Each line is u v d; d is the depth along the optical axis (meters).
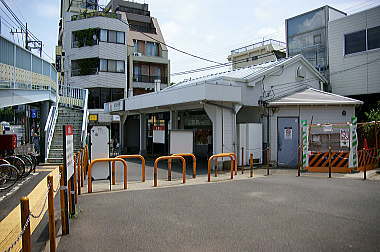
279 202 7.11
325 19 19.58
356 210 6.40
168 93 14.43
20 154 11.65
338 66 18.12
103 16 32.09
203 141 17.66
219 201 7.26
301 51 20.92
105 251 4.40
